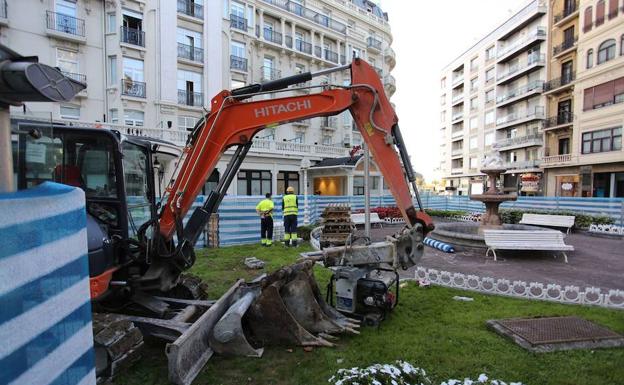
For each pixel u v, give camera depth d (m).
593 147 27.59
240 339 3.92
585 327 4.60
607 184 27.39
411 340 4.30
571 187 30.97
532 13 36.12
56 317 1.36
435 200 27.02
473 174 49.28
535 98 36.91
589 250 10.80
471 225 13.45
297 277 4.66
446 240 11.41
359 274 4.91
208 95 25.34
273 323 4.21
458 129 55.47
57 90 1.59
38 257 1.27
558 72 33.78
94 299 3.91
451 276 6.59
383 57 40.19
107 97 21.69
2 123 1.47
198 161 4.75
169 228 4.71
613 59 25.67
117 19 21.62
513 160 40.72
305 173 25.06
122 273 4.55
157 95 23.14
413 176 5.11
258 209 11.52
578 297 5.68
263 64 29.62
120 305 4.67
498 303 5.70
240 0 27.69
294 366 3.72
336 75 34.59
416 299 5.88
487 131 46.06
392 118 4.99
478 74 47.88
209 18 25.42
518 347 4.14
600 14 26.56
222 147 4.80
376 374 3.36
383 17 45.34
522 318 4.95
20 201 1.19
